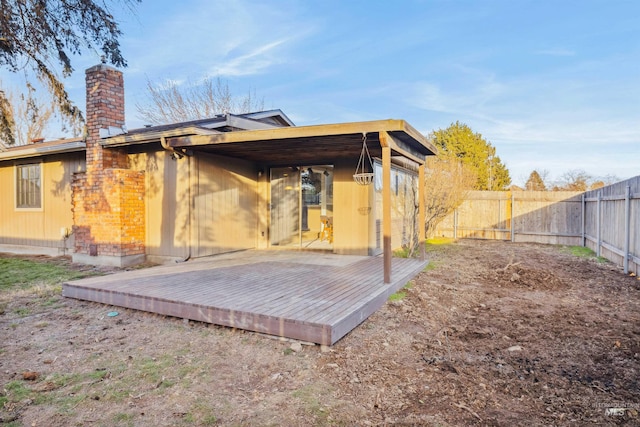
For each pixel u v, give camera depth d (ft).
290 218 33.22
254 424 8.44
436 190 42.04
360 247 28.96
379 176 30.60
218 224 28.63
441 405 9.32
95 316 15.88
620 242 28.53
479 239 47.88
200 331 14.15
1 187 36.86
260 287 17.71
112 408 9.04
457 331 14.83
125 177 26.48
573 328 15.20
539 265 28.94
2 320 15.29
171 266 23.77
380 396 9.72
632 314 16.93
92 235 27.45
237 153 27.89
